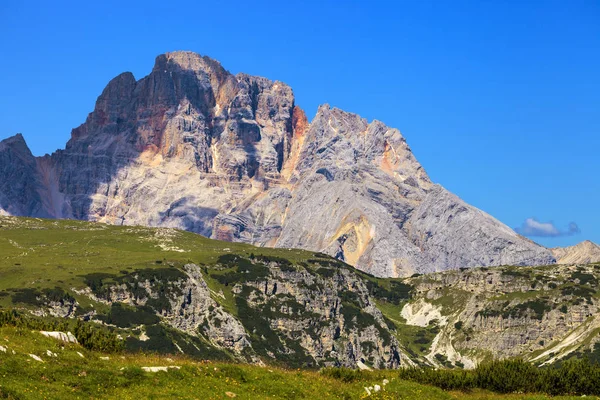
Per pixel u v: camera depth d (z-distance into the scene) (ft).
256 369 327.06
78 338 320.50
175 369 299.79
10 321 315.99
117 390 274.98
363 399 322.75
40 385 262.88
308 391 314.35
